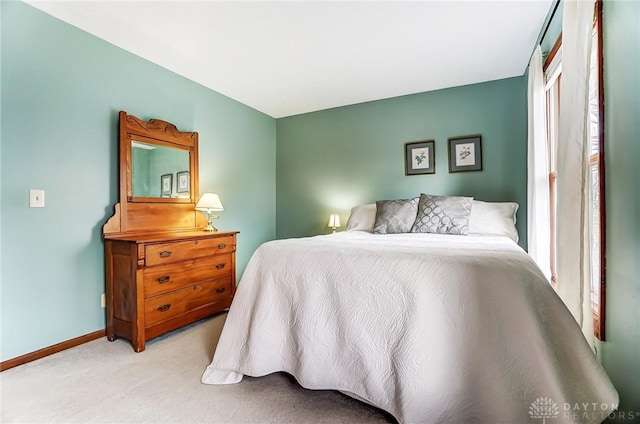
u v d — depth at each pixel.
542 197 2.35
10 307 1.84
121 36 2.30
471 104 3.27
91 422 1.31
